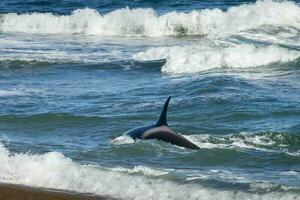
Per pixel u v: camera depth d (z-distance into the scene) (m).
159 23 101.94
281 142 43.59
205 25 101.19
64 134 46.81
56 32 104.00
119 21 102.88
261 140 43.91
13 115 50.59
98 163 39.72
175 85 60.06
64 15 108.12
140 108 52.38
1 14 108.25
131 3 120.94
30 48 84.94
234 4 116.19
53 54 79.75
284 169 38.72
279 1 98.69
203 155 40.81
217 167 39.09
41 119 49.81
